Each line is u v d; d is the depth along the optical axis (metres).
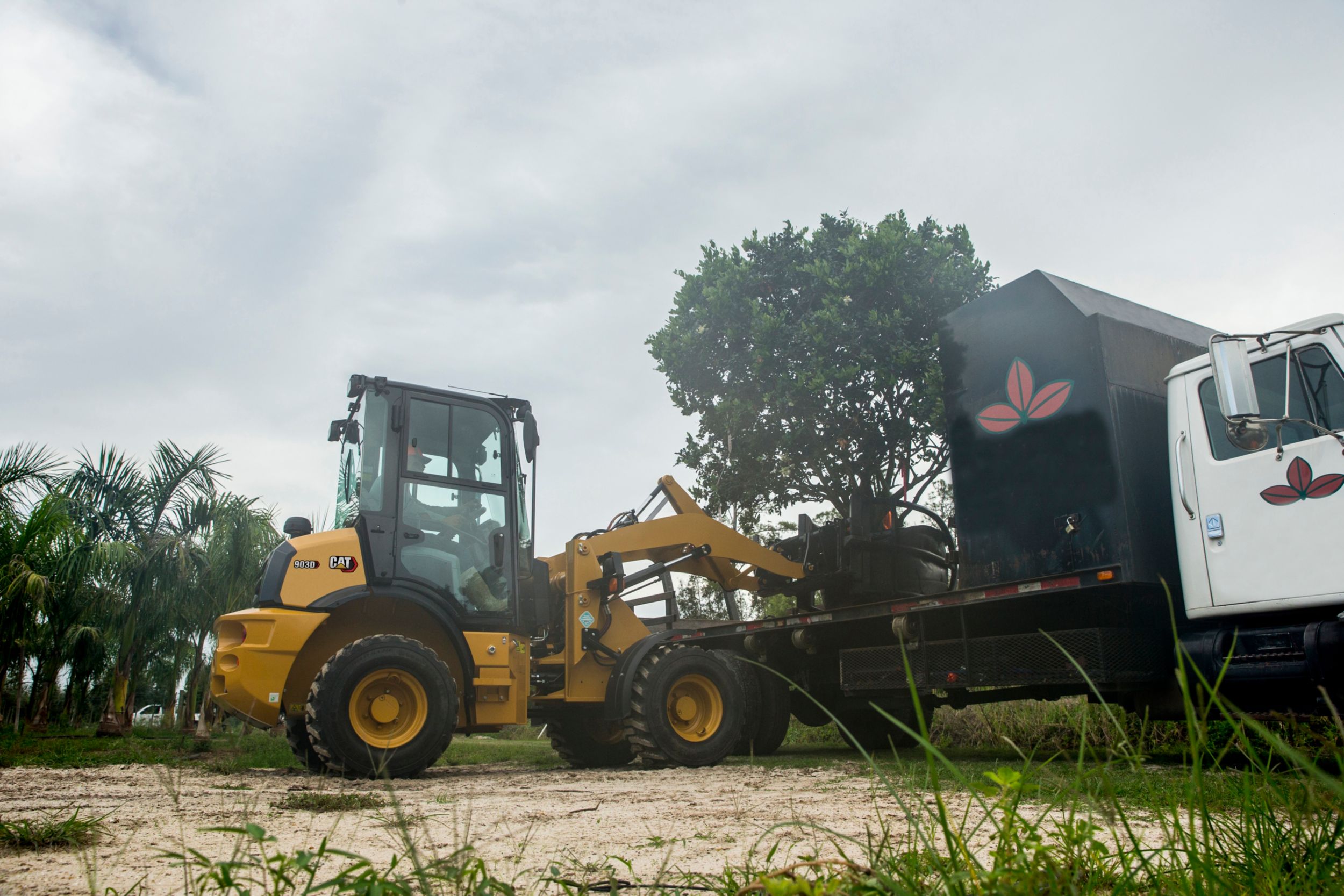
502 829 3.31
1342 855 1.71
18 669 15.66
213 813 3.75
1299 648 5.02
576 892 2.14
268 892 1.98
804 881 1.40
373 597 6.48
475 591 6.91
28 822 3.04
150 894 2.15
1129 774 3.37
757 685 8.48
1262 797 1.87
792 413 11.68
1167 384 5.95
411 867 2.45
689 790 4.92
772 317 11.79
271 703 6.04
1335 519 4.94
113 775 6.23
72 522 15.02
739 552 8.60
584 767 8.30
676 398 12.91
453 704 6.34
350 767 5.91
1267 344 5.30
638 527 8.26
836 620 7.58
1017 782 1.57
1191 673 5.49
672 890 2.15
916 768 3.57
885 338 11.28
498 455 7.32
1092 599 6.05
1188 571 5.60
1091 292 6.55
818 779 5.58
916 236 11.70
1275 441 5.26
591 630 7.63
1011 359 6.55
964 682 6.63
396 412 6.93
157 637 16.39
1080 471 6.01
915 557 8.91
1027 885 1.44
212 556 14.86
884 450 11.80
